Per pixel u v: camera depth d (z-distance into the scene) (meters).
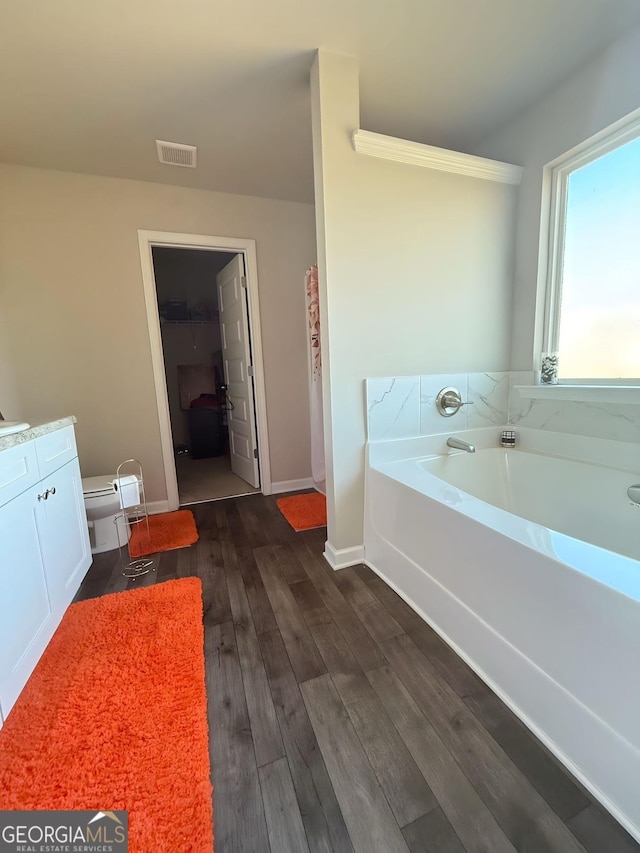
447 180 1.89
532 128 1.96
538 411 2.06
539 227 1.99
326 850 0.78
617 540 1.64
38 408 2.43
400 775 0.92
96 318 2.51
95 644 1.38
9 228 2.28
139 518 2.61
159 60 1.54
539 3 1.36
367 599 1.65
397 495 1.64
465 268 2.01
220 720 1.08
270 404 3.05
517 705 1.08
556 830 0.80
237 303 3.05
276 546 2.18
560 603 0.94
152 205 2.55
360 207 1.71
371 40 1.50
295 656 1.32
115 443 2.64
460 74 1.71
